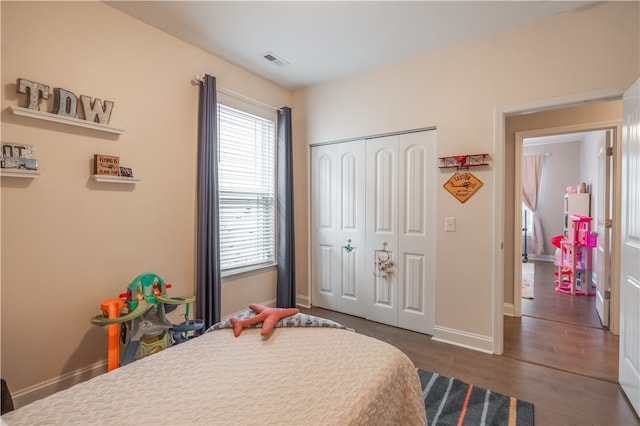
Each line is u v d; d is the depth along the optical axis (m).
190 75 2.64
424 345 2.67
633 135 1.82
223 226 2.98
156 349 2.01
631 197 1.86
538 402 1.88
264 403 1.03
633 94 1.82
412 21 2.30
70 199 1.96
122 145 2.21
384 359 1.33
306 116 3.60
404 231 3.01
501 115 2.44
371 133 3.12
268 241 3.50
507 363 2.35
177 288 2.58
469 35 2.50
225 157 2.99
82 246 2.02
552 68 2.24
